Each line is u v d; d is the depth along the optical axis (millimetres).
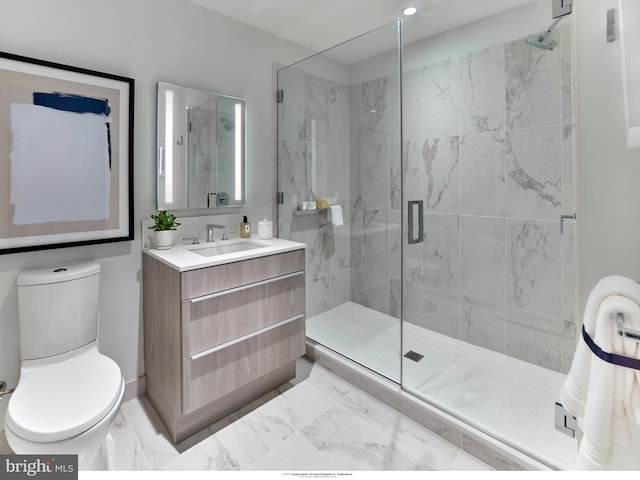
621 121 1022
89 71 1684
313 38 2580
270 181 2561
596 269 1089
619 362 851
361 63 2615
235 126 2324
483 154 2172
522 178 2041
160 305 1750
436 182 2375
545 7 1785
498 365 2148
